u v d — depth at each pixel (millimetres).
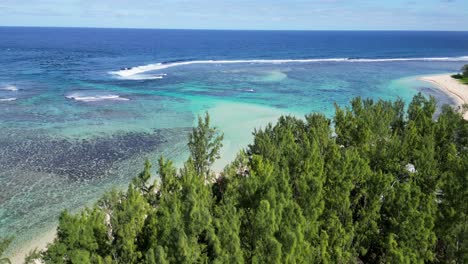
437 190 33844
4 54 173750
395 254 24188
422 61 182250
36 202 43250
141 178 32344
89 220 24953
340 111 46062
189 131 69500
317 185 27922
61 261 23719
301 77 128875
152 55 187750
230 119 76938
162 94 97250
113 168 53000
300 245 23219
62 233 24219
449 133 44250
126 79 116562
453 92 104750
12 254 34250
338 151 35969
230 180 32531
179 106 86062
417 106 51656
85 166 53219
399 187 29016
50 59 158625
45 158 55156
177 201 26453
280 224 24547
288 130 40375
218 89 105375
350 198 31766
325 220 28391
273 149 35719
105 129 69062
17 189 46000
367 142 41719
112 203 27641
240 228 26078
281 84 115188
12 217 40094
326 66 158875
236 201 28609
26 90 95625
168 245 22562
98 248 24875
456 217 27844
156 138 65438
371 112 48625
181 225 23141
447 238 26875
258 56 196625
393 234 26344
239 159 35031
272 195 25766
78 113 77812
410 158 38438
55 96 90688
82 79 113625
